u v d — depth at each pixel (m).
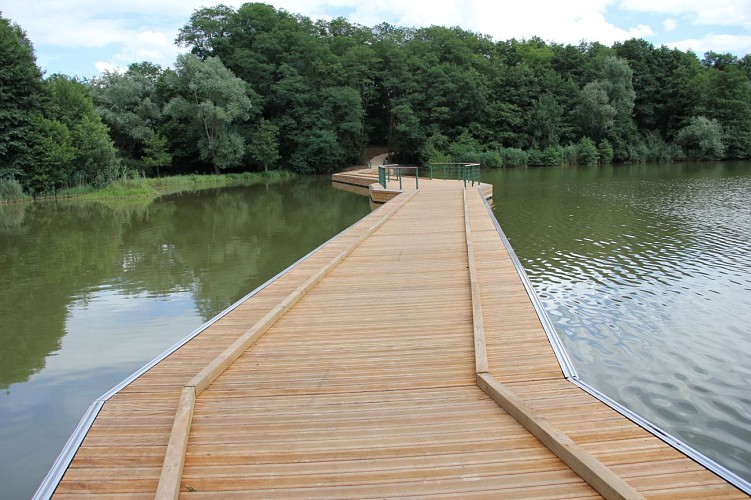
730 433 3.76
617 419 2.86
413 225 10.59
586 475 2.27
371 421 2.92
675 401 4.26
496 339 4.19
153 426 2.93
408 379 3.51
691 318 6.13
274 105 38.78
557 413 2.95
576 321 6.13
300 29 41.91
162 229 13.88
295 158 37.75
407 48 45.78
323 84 39.28
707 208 14.87
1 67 23.20
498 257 7.41
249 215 16.34
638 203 16.23
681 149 43.03
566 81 46.97
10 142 23.02
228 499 2.23
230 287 8.08
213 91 32.12
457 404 3.12
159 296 7.64
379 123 45.84
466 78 41.75
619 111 44.34
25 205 20.92
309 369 3.71
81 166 25.41
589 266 8.61
